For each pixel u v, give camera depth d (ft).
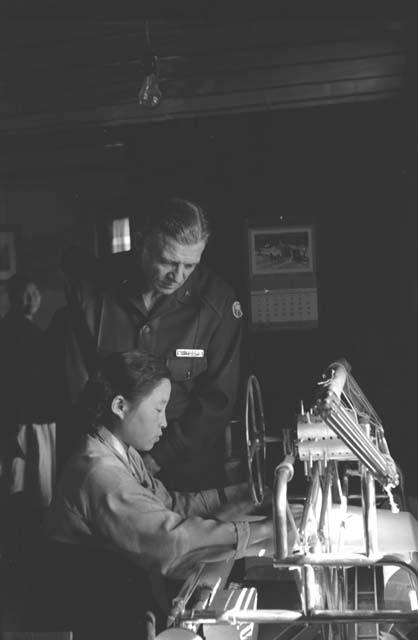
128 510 8.30
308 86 14.99
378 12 12.86
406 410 15.64
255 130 15.85
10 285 19.04
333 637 7.84
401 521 8.86
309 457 7.76
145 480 9.50
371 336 15.84
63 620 8.27
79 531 8.41
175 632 6.81
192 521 8.36
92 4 12.52
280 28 14.49
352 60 14.67
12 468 15.84
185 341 11.84
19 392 15.79
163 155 16.15
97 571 8.34
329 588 7.65
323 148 15.78
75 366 11.89
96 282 11.98
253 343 16.16
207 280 12.26
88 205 18.80
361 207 15.79
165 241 10.51
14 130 16.01
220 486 13.10
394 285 15.71
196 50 14.78
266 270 16.07
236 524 8.43
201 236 10.65
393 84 14.85
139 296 11.80
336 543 7.99
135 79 15.12
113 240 18.74
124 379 8.83
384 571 8.87
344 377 8.65
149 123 16.05
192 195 16.16
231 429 14.94
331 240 15.93
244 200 16.07
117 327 11.81
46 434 15.99
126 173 16.38
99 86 15.28
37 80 15.29
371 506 6.97
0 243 19.62
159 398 8.95
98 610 8.24
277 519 6.81
